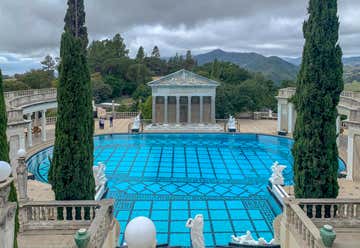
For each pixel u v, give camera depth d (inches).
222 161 1273.4
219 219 754.8
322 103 546.3
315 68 546.0
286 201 486.9
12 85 2928.2
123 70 4106.8
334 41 542.9
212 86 1983.3
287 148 1494.8
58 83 576.1
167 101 2049.7
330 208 507.2
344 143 1446.9
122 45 5137.8
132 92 3934.5
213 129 1882.4
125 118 2308.1
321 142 550.6
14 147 902.4
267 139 1701.5
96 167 880.9
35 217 511.5
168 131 1819.6
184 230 695.7
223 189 962.7
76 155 570.9
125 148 1491.1
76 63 572.4
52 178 580.7
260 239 560.7
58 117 574.2
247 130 1852.9
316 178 553.6
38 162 1256.8
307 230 396.5
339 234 472.1
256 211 804.0
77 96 571.8
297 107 576.4
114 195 907.4
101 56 4505.4
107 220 466.6
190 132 1795.0
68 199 573.6
